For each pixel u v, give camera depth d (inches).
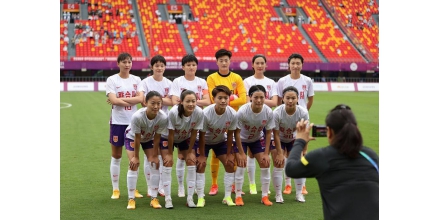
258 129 284.8
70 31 1521.9
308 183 345.1
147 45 1496.1
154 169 277.0
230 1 1771.7
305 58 1526.8
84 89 1352.1
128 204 275.9
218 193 318.7
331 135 167.0
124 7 1673.2
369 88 1475.1
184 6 1721.2
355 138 159.5
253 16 1718.8
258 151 294.4
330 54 1573.6
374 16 1807.3
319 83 1441.9
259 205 284.2
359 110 863.1
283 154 306.7
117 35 1519.4
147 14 1640.0
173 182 347.6
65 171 374.0
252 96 272.7
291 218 253.9
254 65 323.9
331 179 161.6
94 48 1453.0
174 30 1579.7
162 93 319.6
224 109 271.7
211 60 1401.3
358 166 160.9
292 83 327.0
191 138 277.3
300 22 1726.1
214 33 1601.9
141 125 266.5
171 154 277.6
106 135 569.6
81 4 1659.7
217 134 279.9
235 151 295.4
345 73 1557.6
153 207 277.4
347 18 1772.9
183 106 266.1
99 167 390.3
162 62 316.5
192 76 311.0
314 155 162.1
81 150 468.1
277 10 1777.8
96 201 289.4
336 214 159.3
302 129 175.9
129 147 284.8
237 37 1598.2
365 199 158.4
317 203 287.9
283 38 1622.8
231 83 313.7
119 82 309.1
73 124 665.6
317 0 1852.9
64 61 1311.5
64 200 290.8
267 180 285.7
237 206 281.6
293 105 281.3
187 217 255.6
